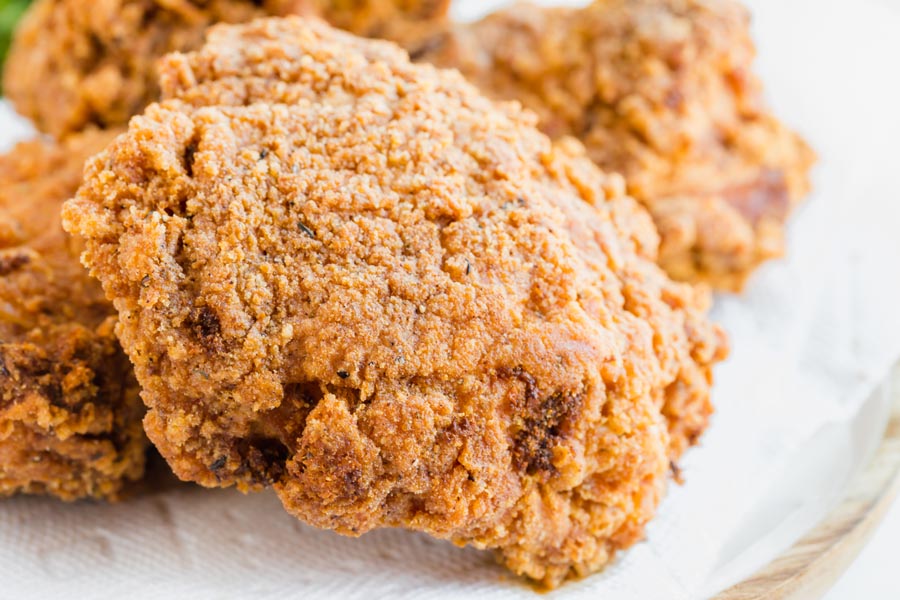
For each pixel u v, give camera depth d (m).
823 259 0.37
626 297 0.27
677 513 0.29
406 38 0.35
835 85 0.43
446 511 0.25
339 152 0.26
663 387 0.27
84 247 0.28
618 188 0.29
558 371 0.25
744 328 0.35
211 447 0.26
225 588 0.26
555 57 0.33
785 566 0.27
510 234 0.26
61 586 0.26
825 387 0.33
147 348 0.25
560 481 0.26
